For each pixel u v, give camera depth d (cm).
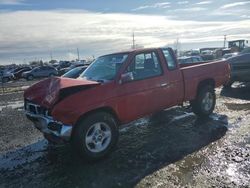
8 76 3681
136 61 554
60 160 505
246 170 427
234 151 500
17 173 464
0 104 1265
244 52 1246
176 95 628
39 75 3619
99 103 481
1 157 542
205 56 3850
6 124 798
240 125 648
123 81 518
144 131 645
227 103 895
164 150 523
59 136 458
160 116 763
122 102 517
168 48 630
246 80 1098
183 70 646
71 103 454
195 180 402
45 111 481
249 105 852
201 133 607
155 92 575
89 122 471
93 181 419
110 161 486
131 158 495
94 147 485
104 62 578
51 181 429
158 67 596
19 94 1716
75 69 973
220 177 408
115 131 510
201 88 709
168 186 390
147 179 414
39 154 545
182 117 742
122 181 413
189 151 512
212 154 492
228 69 791
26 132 704
